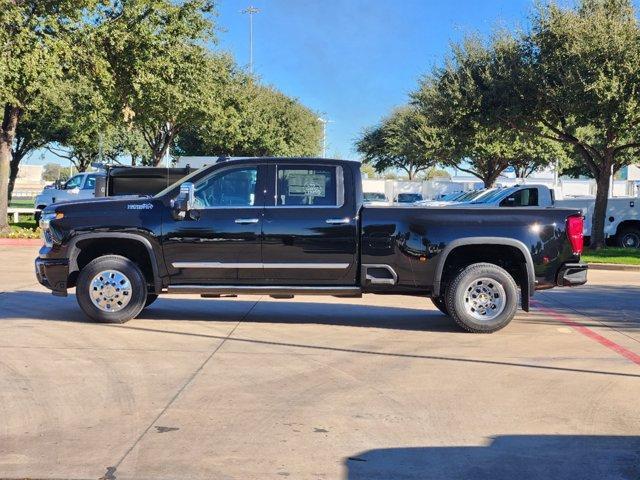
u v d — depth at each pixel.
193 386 6.24
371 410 5.65
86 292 8.88
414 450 4.82
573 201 23.28
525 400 5.98
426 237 8.77
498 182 50.47
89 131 38.22
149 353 7.44
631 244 22.91
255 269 8.82
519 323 9.73
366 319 9.88
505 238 8.78
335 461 4.61
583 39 19.89
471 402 5.90
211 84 27.44
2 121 23.22
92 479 4.26
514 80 21.28
